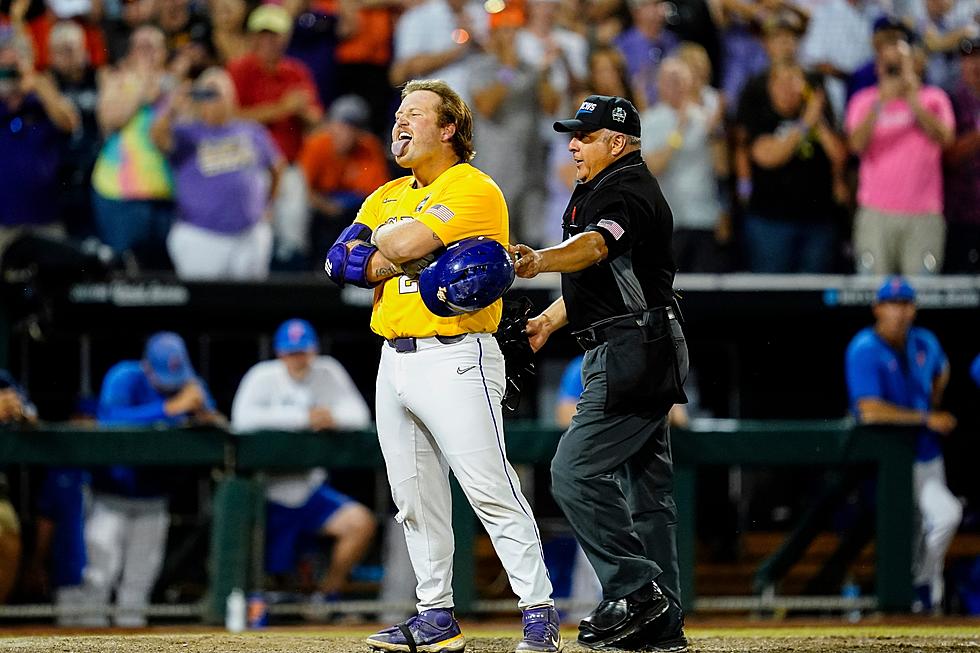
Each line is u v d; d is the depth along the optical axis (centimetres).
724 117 3447
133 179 3262
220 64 3309
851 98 3475
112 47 3306
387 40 3409
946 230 3475
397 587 2806
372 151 3397
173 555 2767
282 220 3331
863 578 2916
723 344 3641
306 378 2923
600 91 3412
